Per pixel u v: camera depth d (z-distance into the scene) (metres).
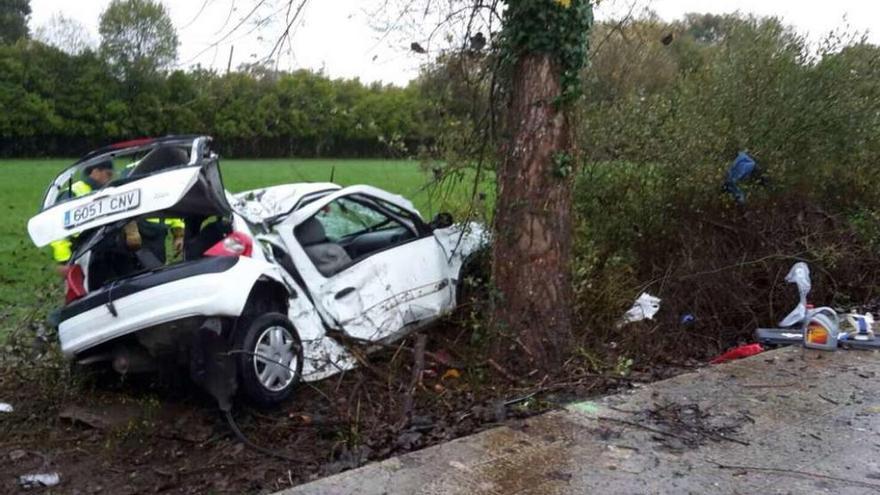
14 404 5.85
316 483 4.29
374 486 4.25
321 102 15.16
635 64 8.52
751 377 6.10
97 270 5.75
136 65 27.12
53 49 40.47
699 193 8.30
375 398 5.68
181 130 31.20
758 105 8.70
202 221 6.09
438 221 7.43
